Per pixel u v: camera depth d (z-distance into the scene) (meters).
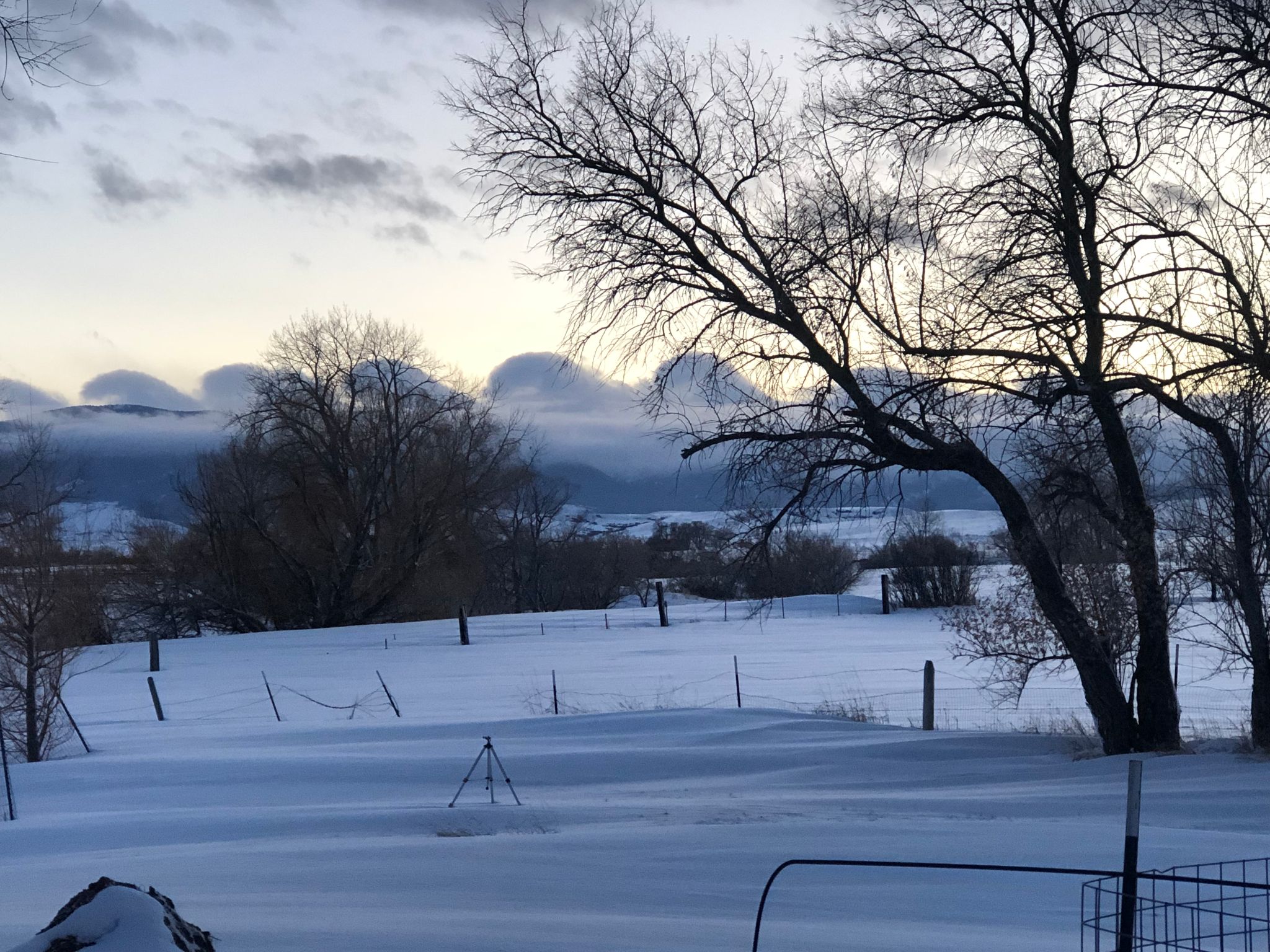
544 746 18.98
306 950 5.79
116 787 16.42
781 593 56.97
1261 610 14.85
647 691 29.14
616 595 74.56
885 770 16.11
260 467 57.81
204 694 31.69
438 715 25.28
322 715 26.50
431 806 13.59
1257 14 12.38
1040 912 7.27
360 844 10.58
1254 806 11.26
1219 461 15.73
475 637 46.22
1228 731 18.98
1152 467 17.06
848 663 34.56
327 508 58.03
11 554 22.97
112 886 4.13
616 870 8.63
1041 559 16.23
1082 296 14.43
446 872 8.56
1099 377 13.88
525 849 9.53
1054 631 17.88
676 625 49.06
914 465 15.56
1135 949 5.29
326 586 58.91
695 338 15.84
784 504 15.84
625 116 16.02
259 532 56.91
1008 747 17.16
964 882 8.09
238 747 20.20
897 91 15.88
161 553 60.12
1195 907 5.70
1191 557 16.50
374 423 58.50
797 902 7.55
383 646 43.72
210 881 8.46
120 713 28.16
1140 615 16.14
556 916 7.00
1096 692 16.12
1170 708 15.87
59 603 22.70
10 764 19.56
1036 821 10.93
